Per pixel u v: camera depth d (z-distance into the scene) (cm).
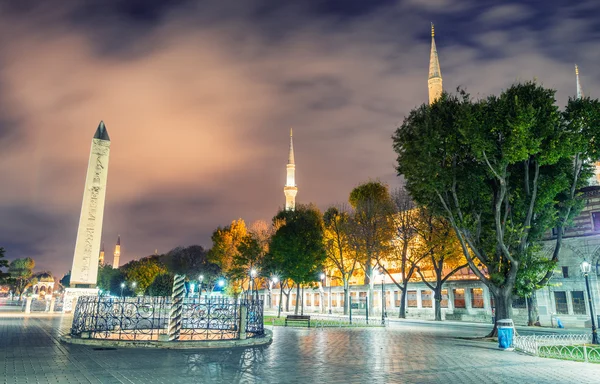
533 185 2338
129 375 1111
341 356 1559
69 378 1060
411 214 4838
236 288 6419
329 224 5584
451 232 4272
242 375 1137
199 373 1156
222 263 6844
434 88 8406
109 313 2030
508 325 1884
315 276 4956
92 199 3959
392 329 3114
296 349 1762
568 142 2123
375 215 5041
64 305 4441
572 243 3762
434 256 4750
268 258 5344
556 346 1812
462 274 5528
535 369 1309
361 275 6669
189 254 8119
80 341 1773
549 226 2395
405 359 1499
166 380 1053
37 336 2039
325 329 3028
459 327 3456
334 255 5578
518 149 2092
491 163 2306
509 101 2208
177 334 1817
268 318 4244
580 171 2431
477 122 2177
